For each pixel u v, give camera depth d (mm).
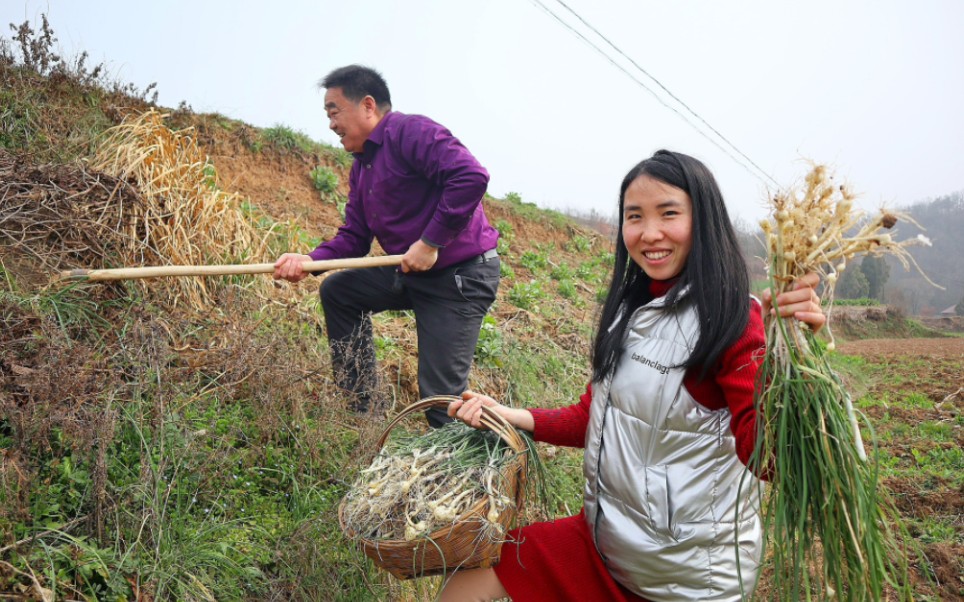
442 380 3723
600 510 2221
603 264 11578
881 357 11180
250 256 4914
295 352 4141
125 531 2645
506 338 6176
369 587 2912
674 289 2076
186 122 7066
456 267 3641
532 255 9859
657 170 2072
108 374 3025
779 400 1942
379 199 3715
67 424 2609
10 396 2707
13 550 2289
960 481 4754
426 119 3551
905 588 2006
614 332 2189
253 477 3316
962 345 15477
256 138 7664
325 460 3496
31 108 5004
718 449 2064
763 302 1980
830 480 1914
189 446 3027
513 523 2463
